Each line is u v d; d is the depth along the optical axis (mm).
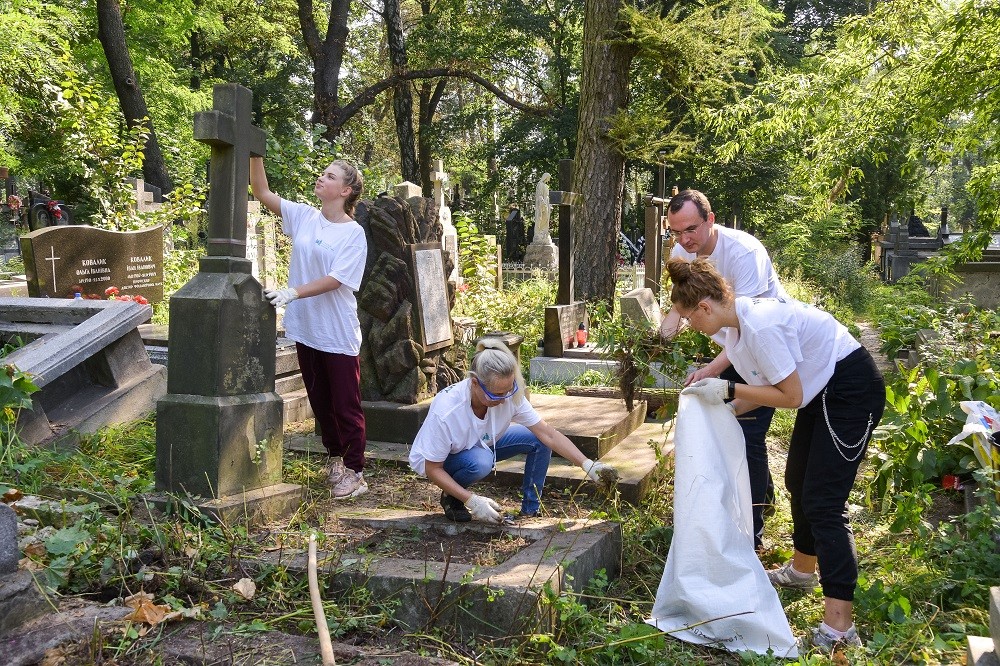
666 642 3191
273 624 3064
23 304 6152
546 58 34250
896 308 12312
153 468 4727
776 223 29406
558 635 3098
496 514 3840
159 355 6945
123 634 2795
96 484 4031
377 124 37906
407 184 9852
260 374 4160
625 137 11562
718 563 3238
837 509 3273
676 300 3318
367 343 5711
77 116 13898
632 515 4406
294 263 4641
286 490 4133
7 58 13875
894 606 3324
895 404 4914
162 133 21312
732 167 28094
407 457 5238
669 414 5426
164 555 3369
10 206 19234
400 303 5703
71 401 5621
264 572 3354
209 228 4074
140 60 22109
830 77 9617
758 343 3189
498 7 29891
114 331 5668
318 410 4859
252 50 33719
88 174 14102
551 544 3605
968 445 4816
